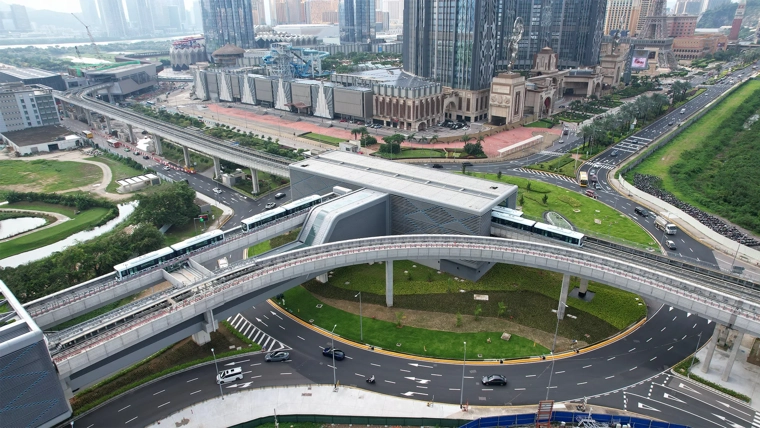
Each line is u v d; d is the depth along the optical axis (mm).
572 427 81375
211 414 87125
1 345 69562
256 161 184875
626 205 175750
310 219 130750
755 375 93812
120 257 129000
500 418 81000
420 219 138000
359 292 122938
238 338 107375
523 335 105750
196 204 181375
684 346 101875
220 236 122375
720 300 93062
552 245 117688
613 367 96375
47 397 76250
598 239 125125
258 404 89312
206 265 138375
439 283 125812
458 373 95625
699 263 125250
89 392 92312
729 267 131625
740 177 190500
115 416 86938
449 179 150000
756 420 83938
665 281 99750
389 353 101688
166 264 111375
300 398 90500
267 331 109750
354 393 91312
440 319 111750
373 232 140625
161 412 87688
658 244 145500
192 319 97438
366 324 111125
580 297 118812
